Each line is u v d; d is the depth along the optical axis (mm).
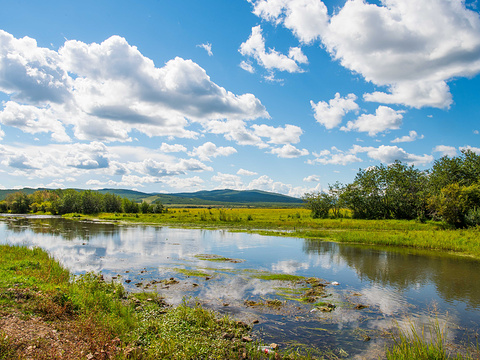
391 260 24047
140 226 55875
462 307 13414
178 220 68625
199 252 27000
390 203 71812
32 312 9750
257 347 9242
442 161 68500
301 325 11133
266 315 12031
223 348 9000
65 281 14500
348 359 8703
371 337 10219
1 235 39250
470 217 45656
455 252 27984
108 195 129500
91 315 10109
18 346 7402
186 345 9000
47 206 125125
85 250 27125
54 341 8133
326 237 38875
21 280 12727
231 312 12242
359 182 77625
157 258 23766
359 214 76000
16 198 128250
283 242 34469
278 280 17406
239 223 59500
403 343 8930
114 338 8945
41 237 37156
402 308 13180
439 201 49969
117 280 16734
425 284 17125
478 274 19562
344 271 20188
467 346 9633
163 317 11172
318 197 81188
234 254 26297
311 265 21938
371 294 15141
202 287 15711
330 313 12391
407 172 74812
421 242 31281
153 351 8391
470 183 61406
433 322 11695
